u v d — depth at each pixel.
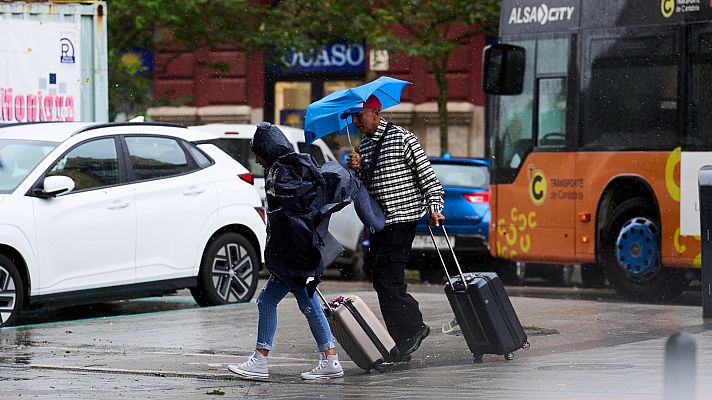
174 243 28.02
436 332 23.05
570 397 14.92
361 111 18.58
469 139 61.44
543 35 33.97
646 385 15.72
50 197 25.86
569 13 33.44
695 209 30.84
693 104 30.97
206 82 66.56
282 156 17.64
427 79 62.31
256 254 29.94
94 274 26.48
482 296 18.56
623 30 32.31
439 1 51.28
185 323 25.12
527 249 34.41
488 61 34.16
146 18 48.91
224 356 20.48
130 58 55.22
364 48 64.62
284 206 17.45
